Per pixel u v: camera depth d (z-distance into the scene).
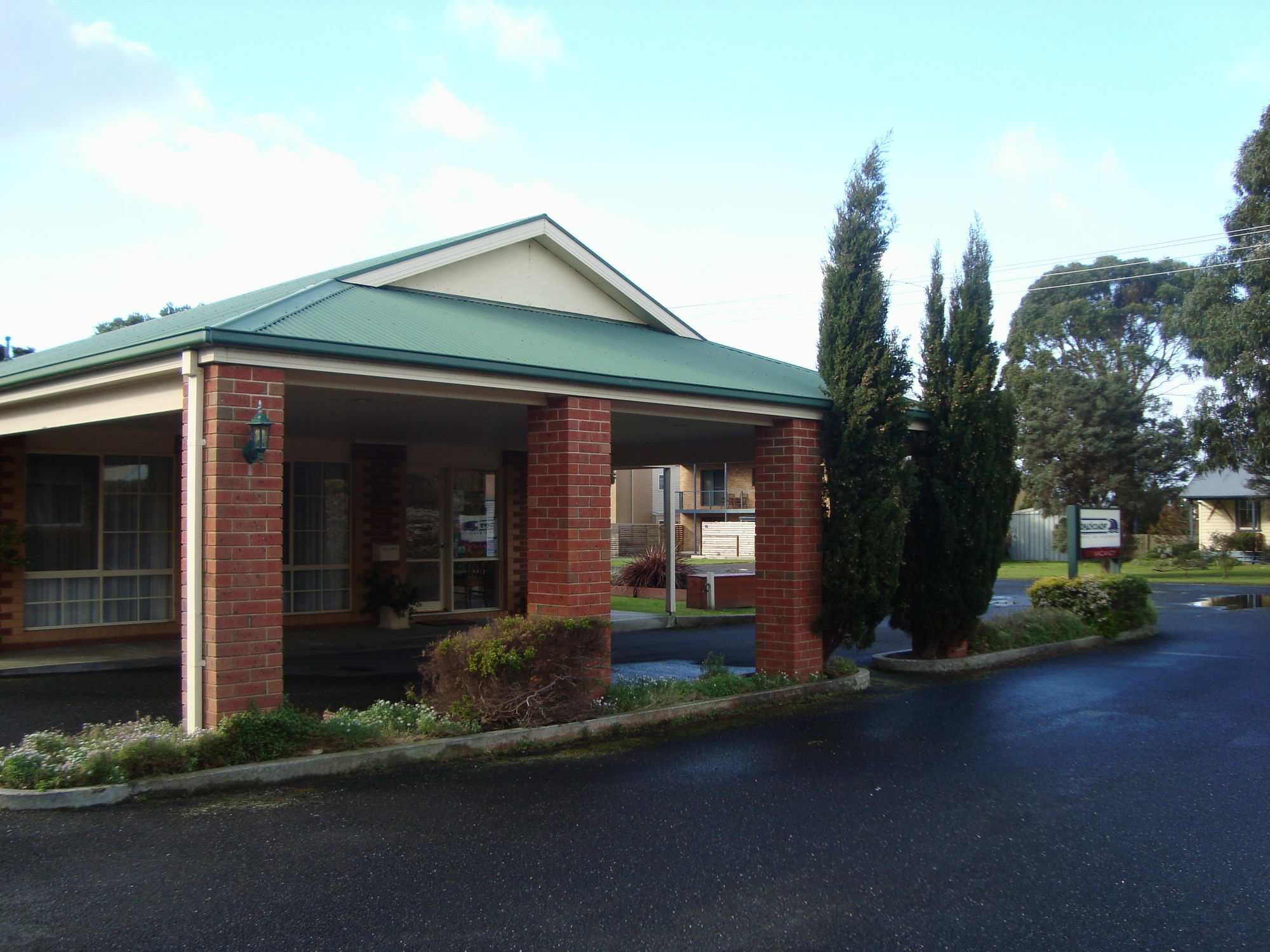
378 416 12.49
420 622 17.08
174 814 6.41
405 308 10.16
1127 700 10.95
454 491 18.02
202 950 4.50
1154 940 4.82
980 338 12.61
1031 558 44.69
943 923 4.97
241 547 7.38
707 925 4.90
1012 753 8.51
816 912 5.08
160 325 12.30
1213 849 6.13
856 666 11.82
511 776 7.49
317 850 5.81
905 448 11.64
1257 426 29.03
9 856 5.64
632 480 51.44
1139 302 48.59
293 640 14.73
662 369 10.43
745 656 14.43
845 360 11.30
